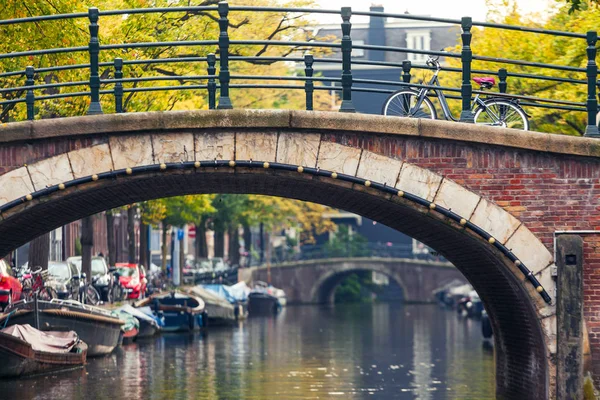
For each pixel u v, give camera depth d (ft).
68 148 63.31
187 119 63.31
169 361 126.31
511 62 66.64
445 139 64.75
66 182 63.16
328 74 352.08
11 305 108.58
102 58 100.73
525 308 72.84
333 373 117.60
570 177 65.77
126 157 63.57
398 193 64.69
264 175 65.21
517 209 65.51
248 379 109.50
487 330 176.86
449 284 380.17
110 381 103.24
